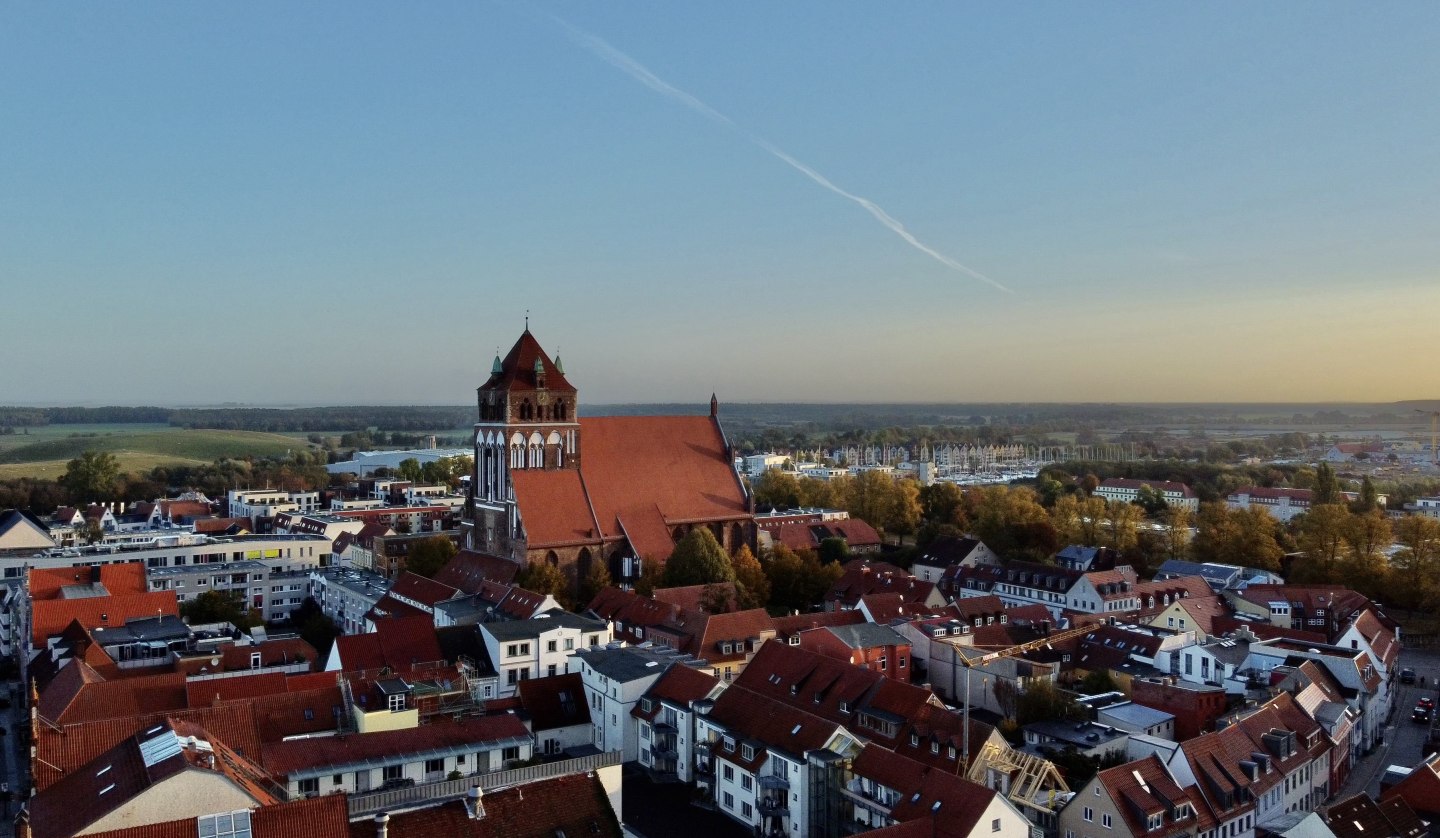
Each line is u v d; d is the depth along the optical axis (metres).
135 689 93.38
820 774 89.19
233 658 120.12
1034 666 123.56
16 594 157.62
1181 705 111.69
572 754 108.19
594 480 189.88
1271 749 98.81
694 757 104.56
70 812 55.50
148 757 58.19
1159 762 90.56
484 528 189.25
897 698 102.06
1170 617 154.00
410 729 80.19
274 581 199.62
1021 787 92.38
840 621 150.62
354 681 97.19
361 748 76.31
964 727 92.31
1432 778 91.62
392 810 59.62
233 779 56.22
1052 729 107.75
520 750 81.06
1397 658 150.12
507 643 120.25
